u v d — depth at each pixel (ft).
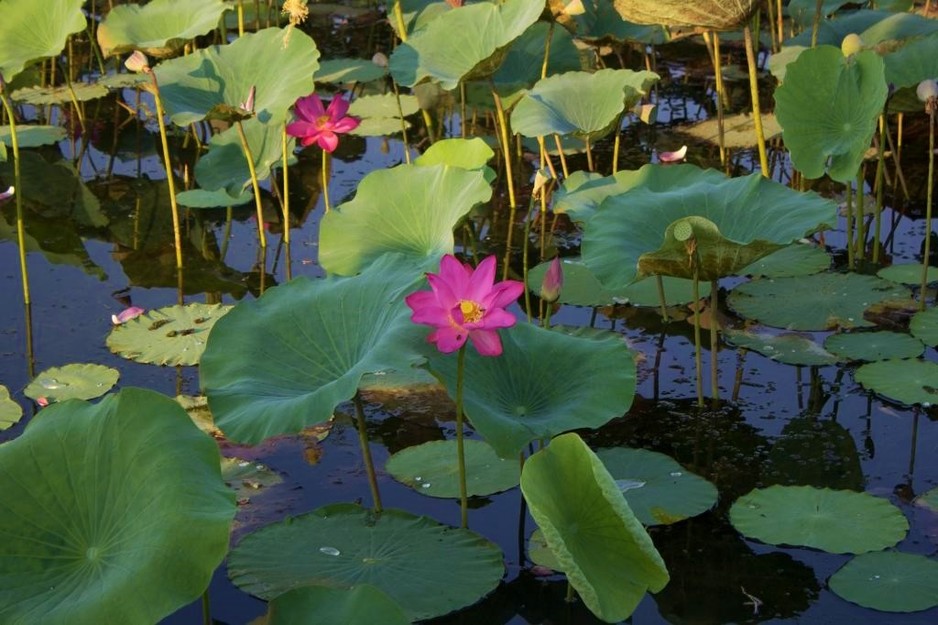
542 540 9.35
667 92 22.04
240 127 15.40
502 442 8.53
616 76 15.92
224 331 9.43
